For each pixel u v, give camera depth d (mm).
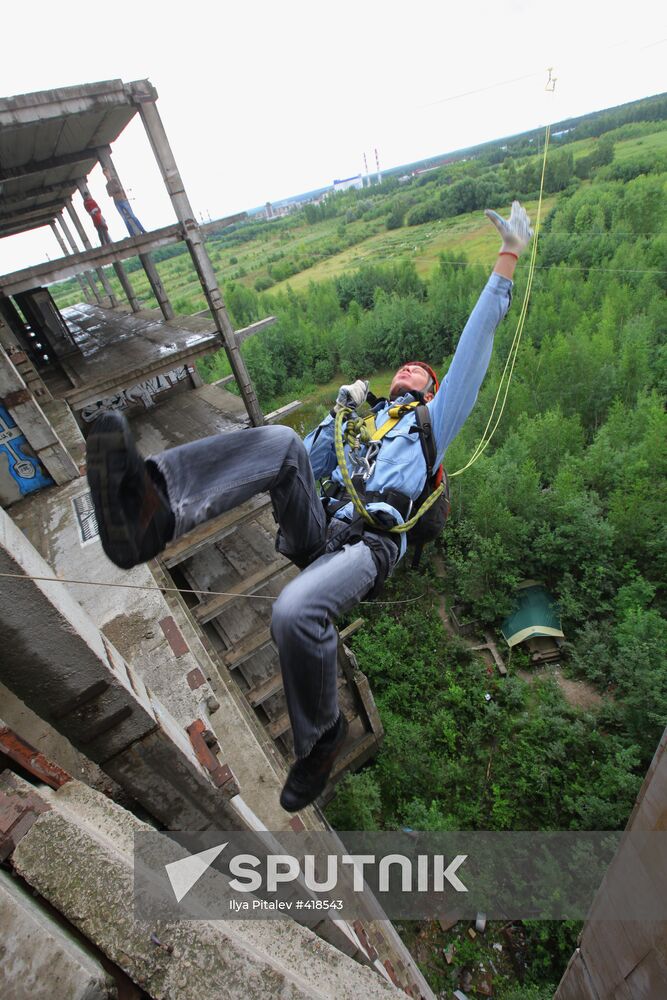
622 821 12000
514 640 16875
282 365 46688
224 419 13391
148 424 14211
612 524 18281
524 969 10492
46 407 9891
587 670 15703
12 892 2068
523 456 21750
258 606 10328
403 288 51688
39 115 7719
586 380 26922
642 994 3762
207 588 10484
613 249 44344
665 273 35844
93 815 2457
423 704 15797
